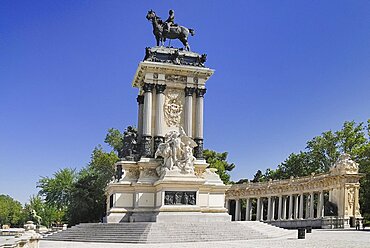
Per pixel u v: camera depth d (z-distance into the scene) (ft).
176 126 225.15
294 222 300.81
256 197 355.15
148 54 227.61
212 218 197.57
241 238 161.17
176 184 196.75
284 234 180.45
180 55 229.86
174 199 196.03
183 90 229.66
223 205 211.82
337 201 262.26
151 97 223.30
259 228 178.91
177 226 164.35
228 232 163.94
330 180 272.72
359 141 346.74
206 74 230.27
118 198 209.26
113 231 165.89
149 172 213.05
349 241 139.23
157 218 189.98
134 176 215.51
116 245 139.85
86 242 159.12
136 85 247.09
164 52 229.86
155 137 221.05
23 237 96.99
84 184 346.54
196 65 231.30
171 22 240.73
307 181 301.63
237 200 370.53
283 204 335.26
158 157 214.48
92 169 372.58
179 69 226.58
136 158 220.02
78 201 336.49
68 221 350.84
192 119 227.61
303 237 156.76
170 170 200.23
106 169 350.23
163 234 155.94
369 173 282.36
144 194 207.72
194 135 226.58
